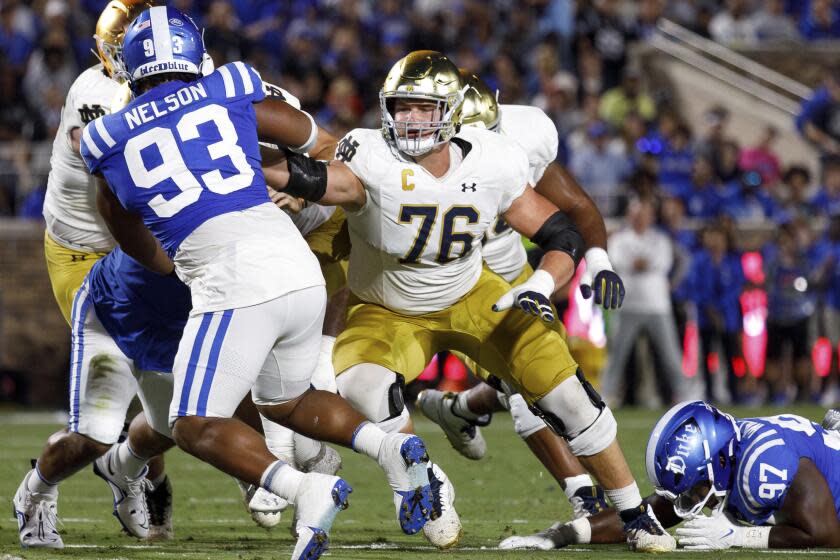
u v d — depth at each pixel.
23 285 42.81
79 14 49.41
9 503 21.30
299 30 51.06
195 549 16.19
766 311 42.09
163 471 17.78
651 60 54.22
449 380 40.31
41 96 45.81
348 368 16.47
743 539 15.66
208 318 13.93
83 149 14.40
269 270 13.91
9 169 44.41
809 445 15.73
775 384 42.41
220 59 46.22
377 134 15.75
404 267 16.19
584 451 16.03
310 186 15.11
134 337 16.20
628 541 15.98
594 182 45.47
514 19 53.50
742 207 45.88
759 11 57.97
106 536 17.91
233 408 14.02
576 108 51.19
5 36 49.12
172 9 14.84
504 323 16.45
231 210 14.07
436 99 15.15
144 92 14.66
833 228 42.03
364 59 50.06
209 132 14.27
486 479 25.06
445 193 15.51
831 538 15.53
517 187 15.78
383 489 23.62
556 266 15.55
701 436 15.52
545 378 16.03
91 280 16.34
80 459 16.27
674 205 41.78
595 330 40.62
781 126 52.38
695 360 41.91
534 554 15.46
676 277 41.47
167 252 14.40
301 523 13.29
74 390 16.30
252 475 13.70
